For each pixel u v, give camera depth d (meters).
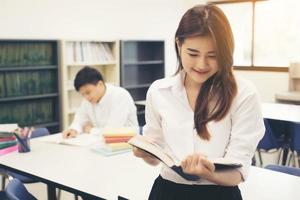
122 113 2.97
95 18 5.23
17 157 2.38
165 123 1.19
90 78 2.92
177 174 1.14
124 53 5.50
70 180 1.93
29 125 4.50
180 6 6.51
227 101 1.08
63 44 4.66
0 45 4.17
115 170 2.08
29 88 4.45
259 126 1.07
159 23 6.18
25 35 4.50
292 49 5.94
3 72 4.20
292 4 5.84
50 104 4.72
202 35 1.02
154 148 1.19
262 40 6.19
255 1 6.13
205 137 1.11
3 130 2.62
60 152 2.48
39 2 4.59
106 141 2.47
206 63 1.05
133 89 5.84
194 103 1.15
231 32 1.03
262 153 4.42
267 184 1.83
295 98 5.44
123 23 5.62
